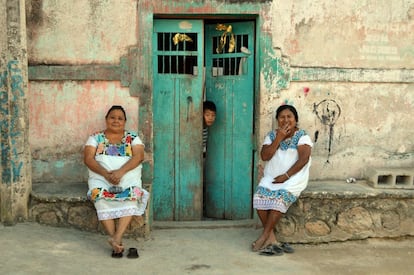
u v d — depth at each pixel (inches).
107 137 178.9
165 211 202.1
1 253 156.3
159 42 194.5
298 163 174.6
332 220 183.0
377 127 200.2
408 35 197.0
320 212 182.5
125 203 167.8
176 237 185.8
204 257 166.2
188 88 196.5
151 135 191.5
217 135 205.6
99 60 188.2
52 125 191.5
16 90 174.7
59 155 193.5
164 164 199.5
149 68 188.7
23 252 158.6
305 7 190.5
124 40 187.3
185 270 154.3
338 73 194.1
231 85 201.3
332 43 193.5
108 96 190.2
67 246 167.9
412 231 185.6
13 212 179.2
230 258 165.8
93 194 169.5
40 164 193.3
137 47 187.5
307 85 194.4
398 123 201.0
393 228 185.0
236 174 204.4
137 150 176.9
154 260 162.1
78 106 190.9
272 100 192.2
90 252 165.5
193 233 190.7
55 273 146.3
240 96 200.2
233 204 206.2
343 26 193.3
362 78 195.8
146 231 181.6
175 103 197.0
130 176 174.4
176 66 195.8
